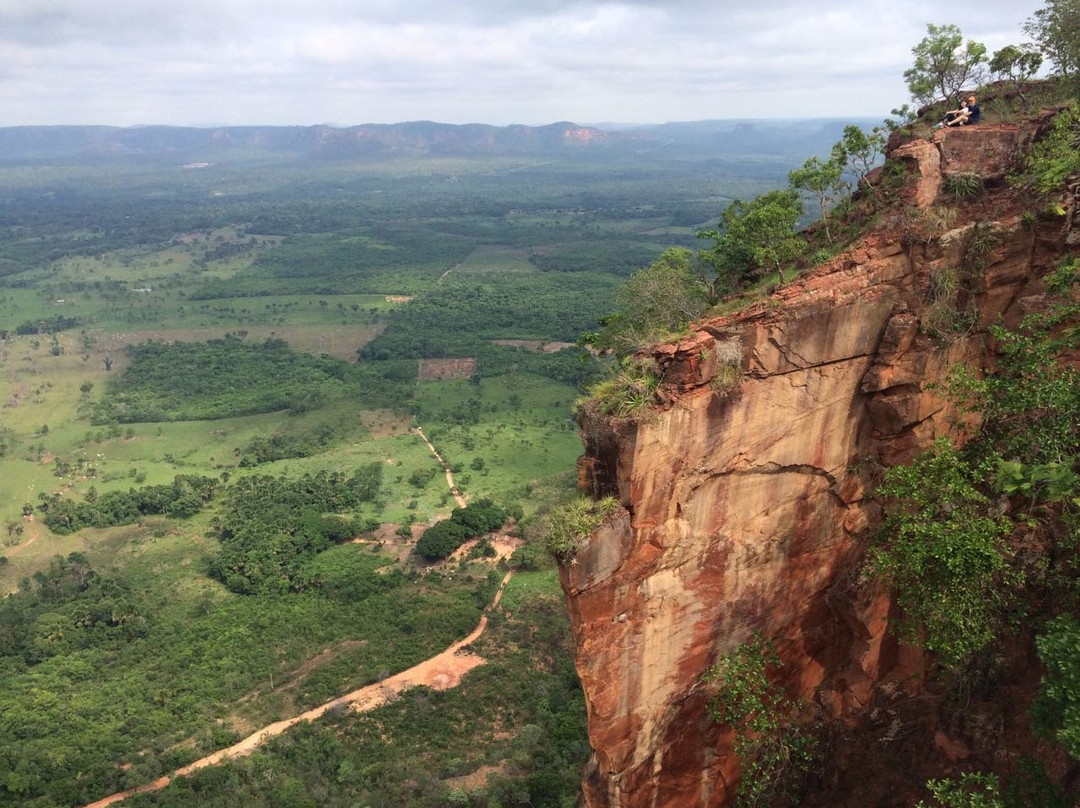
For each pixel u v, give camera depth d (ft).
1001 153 63.57
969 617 54.34
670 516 58.39
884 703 65.57
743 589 63.57
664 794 66.90
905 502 59.62
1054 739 48.06
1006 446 59.98
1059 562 57.36
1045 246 60.85
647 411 54.80
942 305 61.21
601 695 60.85
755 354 58.08
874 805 61.31
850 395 62.59
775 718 65.26
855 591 64.54
